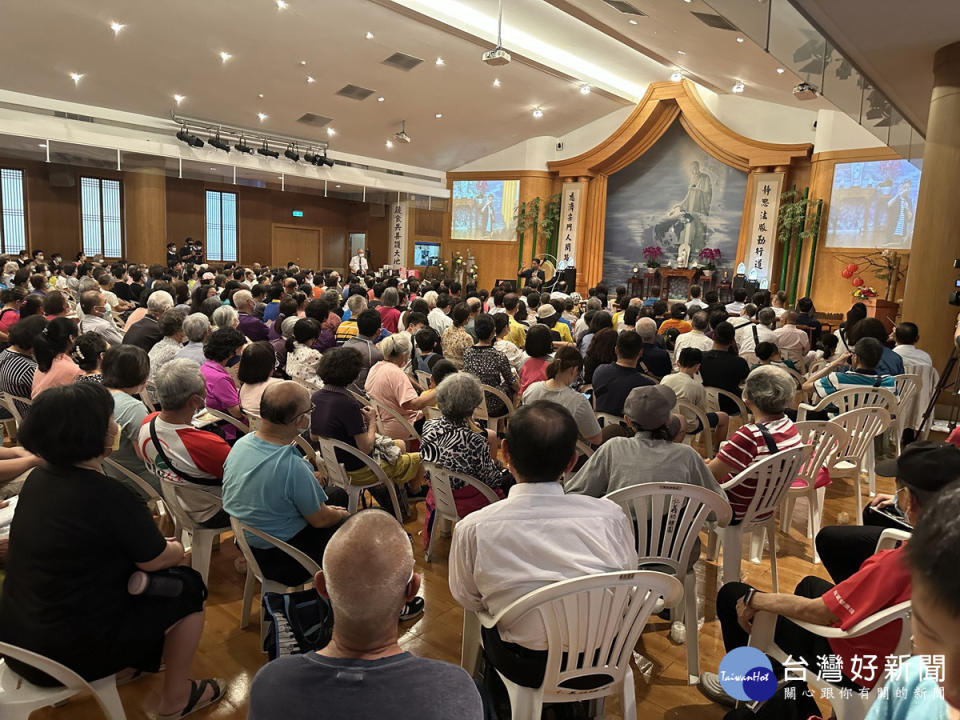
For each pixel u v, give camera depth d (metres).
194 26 9.55
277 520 2.24
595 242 16.03
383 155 15.77
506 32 11.52
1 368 3.58
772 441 2.52
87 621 1.64
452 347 4.89
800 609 1.60
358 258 17.08
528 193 16.28
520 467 1.69
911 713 0.66
